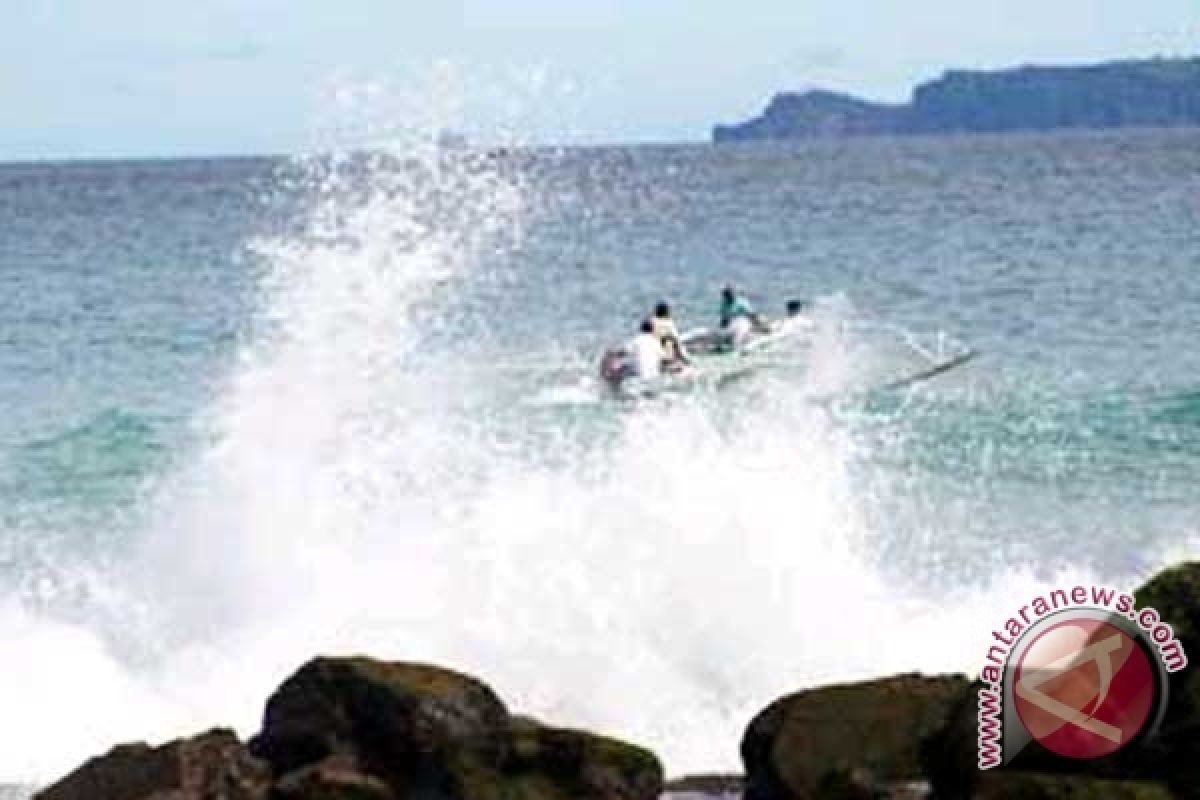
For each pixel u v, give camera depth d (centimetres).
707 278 16888
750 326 10375
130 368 11881
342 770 4169
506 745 4200
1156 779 3881
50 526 7362
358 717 4253
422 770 4181
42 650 5822
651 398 9219
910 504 7256
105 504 7694
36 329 14275
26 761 5209
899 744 4116
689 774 4856
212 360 12106
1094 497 7519
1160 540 6900
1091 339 11769
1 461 8662
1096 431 8750
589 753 4162
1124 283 15162
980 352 11119
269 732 4334
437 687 4231
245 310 15100
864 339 11269
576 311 14025
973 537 6844
